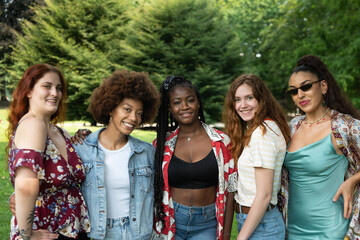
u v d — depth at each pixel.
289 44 18.31
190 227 2.57
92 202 2.30
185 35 15.02
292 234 2.48
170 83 2.69
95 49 16.52
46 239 2.00
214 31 15.53
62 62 16.14
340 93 2.44
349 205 2.25
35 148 1.95
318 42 13.74
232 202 2.62
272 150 2.23
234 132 2.54
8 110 2.14
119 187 2.34
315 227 2.36
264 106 2.37
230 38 16.34
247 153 2.35
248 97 2.41
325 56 13.40
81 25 16.50
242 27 25.02
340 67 12.52
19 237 2.02
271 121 2.35
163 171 2.56
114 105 2.30
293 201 2.47
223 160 2.59
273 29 20.78
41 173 1.98
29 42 16.94
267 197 2.22
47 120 2.20
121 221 2.32
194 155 2.60
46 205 2.08
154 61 15.34
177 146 2.67
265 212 2.32
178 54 14.84
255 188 2.31
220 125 14.98
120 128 2.33
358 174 2.24
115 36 17.09
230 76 16.05
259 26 24.67
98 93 2.38
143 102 2.40
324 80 2.41
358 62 12.39
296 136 2.49
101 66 15.89
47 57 16.73
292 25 18.11
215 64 15.40
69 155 2.24
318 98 2.39
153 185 2.53
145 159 2.48
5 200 4.80
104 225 2.28
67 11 16.36
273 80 20.38
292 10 17.12
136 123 2.36
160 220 2.53
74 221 2.16
